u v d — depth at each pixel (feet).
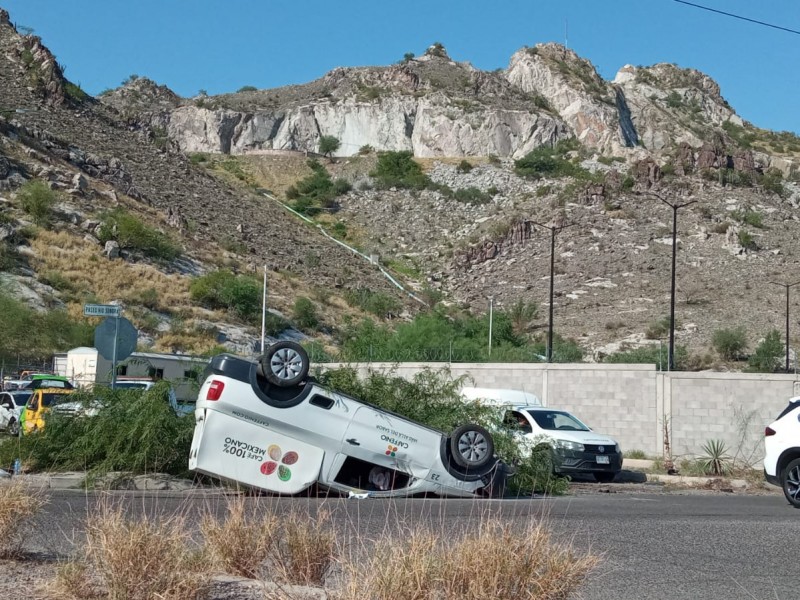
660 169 392.27
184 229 252.83
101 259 201.36
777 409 87.20
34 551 29.09
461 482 53.21
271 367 49.88
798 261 314.55
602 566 31.99
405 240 391.86
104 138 331.16
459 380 66.33
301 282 252.21
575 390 93.76
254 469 49.37
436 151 579.07
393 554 21.59
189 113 619.67
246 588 23.70
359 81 652.07
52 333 160.15
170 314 188.65
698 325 255.91
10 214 204.23
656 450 89.86
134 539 21.91
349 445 50.72
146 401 56.85
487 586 20.56
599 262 311.47
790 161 597.11
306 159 513.45
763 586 29.78
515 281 307.99
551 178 491.72
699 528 42.80
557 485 61.98
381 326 224.53
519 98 627.05
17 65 354.54
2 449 58.85
